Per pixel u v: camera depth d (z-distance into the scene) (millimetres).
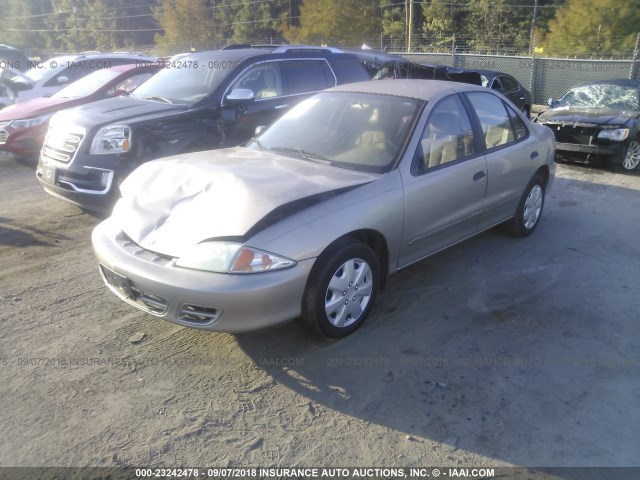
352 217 3492
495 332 3809
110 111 6059
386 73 10977
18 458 2635
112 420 2904
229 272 3082
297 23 53844
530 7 37375
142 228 3488
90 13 65750
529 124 5547
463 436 2812
